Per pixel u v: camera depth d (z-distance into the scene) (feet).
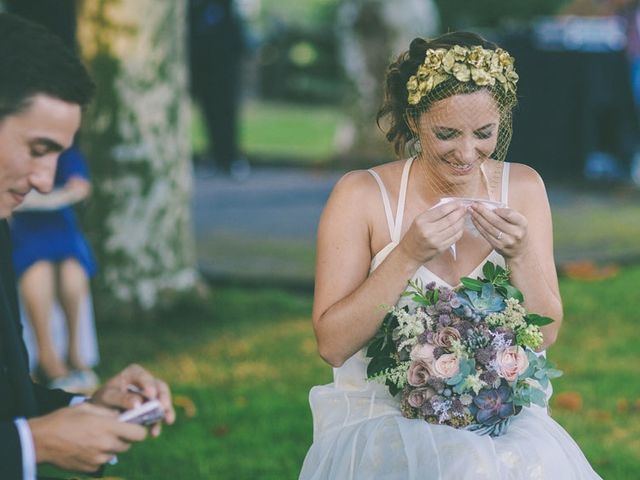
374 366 11.16
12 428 8.55
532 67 42.09
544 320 10.89
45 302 19.80
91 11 24.04
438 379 10.67
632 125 42.24
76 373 20.30
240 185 43.21
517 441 10.89
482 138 11.12
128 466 16.37
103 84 24.06
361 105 47.60
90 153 24.16
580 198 39.04
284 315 24.91
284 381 20.39
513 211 10.80
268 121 69.51
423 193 11.67
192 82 45.01
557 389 19.80
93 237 24.17
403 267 10.84
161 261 24.64
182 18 24.95
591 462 16.40
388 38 46.96
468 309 10.73
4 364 9.36
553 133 42.65
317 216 36.27
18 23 8.66
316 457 11.49
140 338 23.29
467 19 60.44
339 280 11.51
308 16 86.07
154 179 24.52
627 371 20.83
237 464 16.43
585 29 44.45
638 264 29.78
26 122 8.52
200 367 21.27
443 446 10.55
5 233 10.04
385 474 10.76
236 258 29.76
